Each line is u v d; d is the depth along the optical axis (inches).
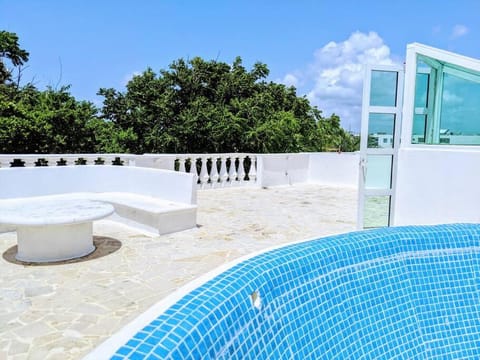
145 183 252.7
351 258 115.0
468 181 190.2
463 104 200.4
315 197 364.2
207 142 650.8
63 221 155.6
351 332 105.3
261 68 779.4
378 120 205.0
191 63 728.3
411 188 205.6
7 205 185.2
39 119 533.0
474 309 125.5
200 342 68.0
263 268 95.7
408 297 119.7
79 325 108.9
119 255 172.9
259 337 83.3
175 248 185.5
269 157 431.5
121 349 60.7
